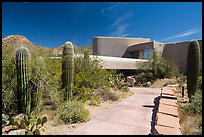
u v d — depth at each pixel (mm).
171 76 25656
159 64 25562
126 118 7195
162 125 5395
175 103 8609
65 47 9164
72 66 9250
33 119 5844
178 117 6512
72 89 9453
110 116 7449
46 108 7910
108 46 39188
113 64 24125
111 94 11328
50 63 8617
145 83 22641
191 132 5188
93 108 8680
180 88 15805
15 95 7246
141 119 7098
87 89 10453
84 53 12977
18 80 6898
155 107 9289
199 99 7660
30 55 7348
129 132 5672
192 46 9594
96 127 6102
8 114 6902
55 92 8000
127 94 13609
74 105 7066
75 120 6629
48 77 7719
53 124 6242
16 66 6895
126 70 29062
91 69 11953
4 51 7242
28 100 6941
